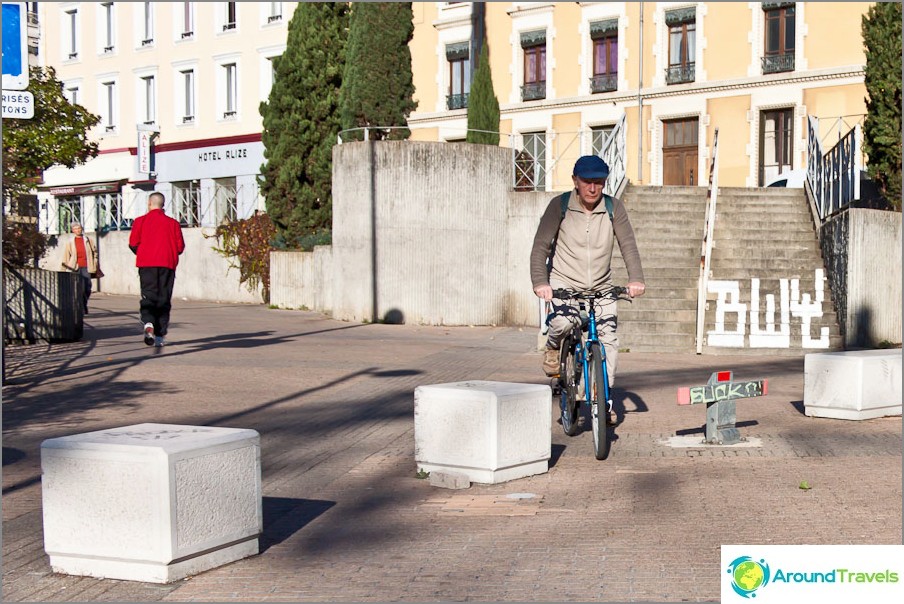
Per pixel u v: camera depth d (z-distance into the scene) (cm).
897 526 561
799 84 3534
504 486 679
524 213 2089
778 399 1098
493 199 2086
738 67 3675
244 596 457
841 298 1712
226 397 1071
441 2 4397
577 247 809
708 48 3738
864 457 766
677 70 3803
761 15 3625
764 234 1994
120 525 478
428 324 2069
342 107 2205
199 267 3042
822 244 1912
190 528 482
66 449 487
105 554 482
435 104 4422
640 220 2041
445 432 698
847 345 1672
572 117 4056
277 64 2650
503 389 708
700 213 2069
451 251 2064
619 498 639
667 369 1394
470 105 2839
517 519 591
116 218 3697
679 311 1728
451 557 516
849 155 1748
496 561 508
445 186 2056
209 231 3025
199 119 4303
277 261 2586
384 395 1104
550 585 468
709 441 830
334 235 2156
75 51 4800
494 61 4259
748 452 789
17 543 546
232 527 505
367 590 465
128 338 1669
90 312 2364
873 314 1706
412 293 2067
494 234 2088
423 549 532
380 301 2078
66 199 4784
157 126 4444
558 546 532
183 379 1194
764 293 1797
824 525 565
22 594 462
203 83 4284
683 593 455
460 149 2062
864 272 1683
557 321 807
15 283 1525
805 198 2158
